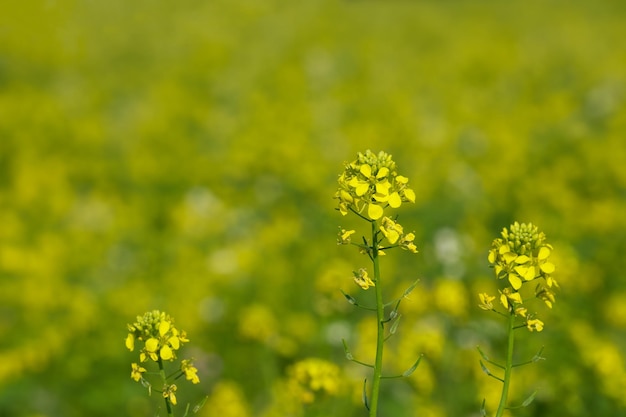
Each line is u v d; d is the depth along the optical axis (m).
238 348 5.83
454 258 7.28
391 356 5.09
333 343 5.64
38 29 17.66
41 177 10.37
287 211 9.19
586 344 4.93
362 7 25.39
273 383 5.05
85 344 6.05
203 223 8.99
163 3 21.58
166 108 14.13
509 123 13.07
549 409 4.51
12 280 7.56
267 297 6.55
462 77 17.16
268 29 21.06
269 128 12.55
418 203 8.78
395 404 4.87
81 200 10.46
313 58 18.16
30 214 9.66
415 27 22.56
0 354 6.17
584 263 6.83
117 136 13.43
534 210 8.58
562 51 19.14
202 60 17.11
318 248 7.28
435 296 5.32
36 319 6.70
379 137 11.98
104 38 19.00
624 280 6.53
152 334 2.56
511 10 25.56
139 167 10.72
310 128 13.02
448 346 5.02
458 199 9.09
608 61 17.58
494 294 5.76
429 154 11.06
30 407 5.68
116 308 6.57
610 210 8.00
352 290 5.99
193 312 6.32
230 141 12.63
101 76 16.98
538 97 15.43
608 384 4.66
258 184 10.28
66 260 8.15
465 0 27.62
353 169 2.45
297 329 5.66
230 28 20.78
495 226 8.65
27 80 16.27
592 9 25.66
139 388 5.68
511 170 9.95
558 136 12.33
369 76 17.17
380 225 2.41
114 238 8.76
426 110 14.81
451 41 20.97
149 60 18.23
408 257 7.34
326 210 8.42
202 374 5.68
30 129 12.59
